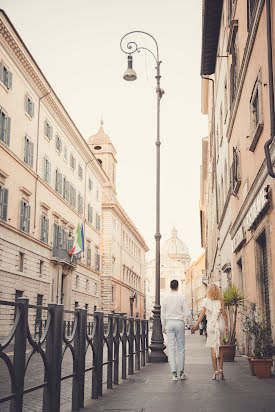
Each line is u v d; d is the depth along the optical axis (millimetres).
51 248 34625
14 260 27703
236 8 15375
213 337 9508
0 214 25781
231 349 13281
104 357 8812
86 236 45219
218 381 9078
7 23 25297
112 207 59875
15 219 28047
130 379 9766
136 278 82188
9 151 26609
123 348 9867
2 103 26125
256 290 12094
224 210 21641
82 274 43656
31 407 5113
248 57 12359
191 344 25344
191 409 6203
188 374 10484
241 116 14664
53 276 35062
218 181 26688
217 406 6395
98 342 7586
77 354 6508
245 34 13242
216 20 22141
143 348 13023
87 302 45188
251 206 12516
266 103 10266
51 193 34844
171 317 9719
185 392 7754
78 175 43062
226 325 9672
